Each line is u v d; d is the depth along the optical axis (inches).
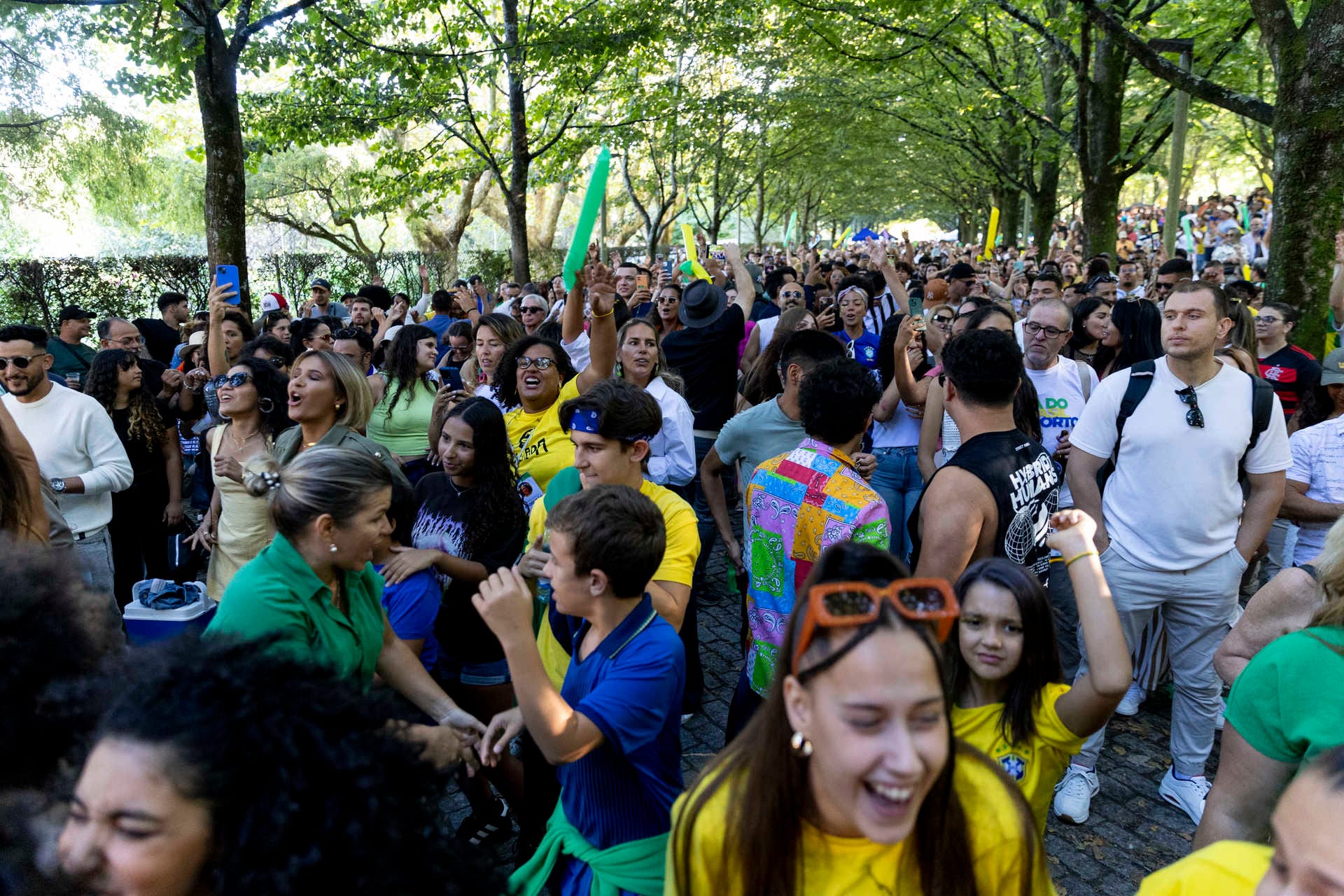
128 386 198.4
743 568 162.4
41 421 163.0
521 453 158.1
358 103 458.9
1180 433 129.5
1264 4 244.2
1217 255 767.1
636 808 82.7
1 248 729.0
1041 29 462.3
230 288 233.6
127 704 45.7
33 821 46.5
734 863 54.9
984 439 109.7
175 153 855.7
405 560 113.8
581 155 537.6
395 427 203.3
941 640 49.8
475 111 581.6
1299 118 237.3
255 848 43.4
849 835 53.8
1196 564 131.3
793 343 151.8
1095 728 83.4
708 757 155.9
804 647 49.2
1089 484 141.6
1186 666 137.6
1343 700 63.9
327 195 855.7
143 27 337.7
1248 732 69.6
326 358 140.4
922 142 846.5
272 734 45.0
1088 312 215.0
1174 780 141.6
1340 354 158.4
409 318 428.5
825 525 105.7
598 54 447.8
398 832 46.0
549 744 74.8
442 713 97.6
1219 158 1200.8
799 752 53.4
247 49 391.9
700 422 237.0
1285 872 41.5
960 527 105.1
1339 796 39.2
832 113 729.0
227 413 151.5
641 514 82.2
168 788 43.1
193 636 51.9
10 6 387.9
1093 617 81.3
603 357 154.8
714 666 193.2
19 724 51.1
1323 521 156.3
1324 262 238.4
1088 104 470.0
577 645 90.8
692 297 232.7
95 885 44.1
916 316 209.6
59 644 56.2
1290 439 160.4
